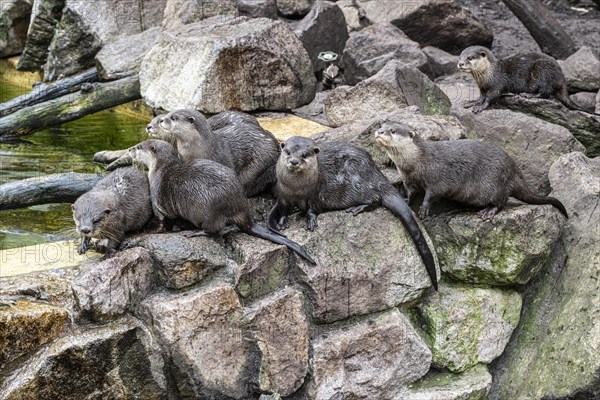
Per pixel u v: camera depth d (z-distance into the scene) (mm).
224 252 11461
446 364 12633
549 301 13133
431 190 12281
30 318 10156
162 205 11664
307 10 22000
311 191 11820
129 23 22531
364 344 11953
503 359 13227
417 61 19281
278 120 16641
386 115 14047
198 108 16516
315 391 11703
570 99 18359
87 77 20984
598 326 12117
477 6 26469
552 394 12234
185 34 17516
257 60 16891
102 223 10961
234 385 11398
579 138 17078
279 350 11516
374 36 19688
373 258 12016
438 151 12273
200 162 11633
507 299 13023
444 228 12680
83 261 11367
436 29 22219
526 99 17359
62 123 19766
